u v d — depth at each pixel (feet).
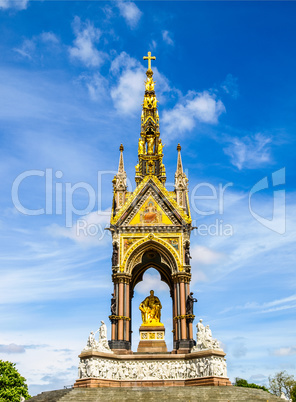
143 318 224.94
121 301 213.66
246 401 159.43
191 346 205.46
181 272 215.92
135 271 241.76
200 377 191.01
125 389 173.47
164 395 165.78
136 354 204.13
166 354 201.77
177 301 213.87
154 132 249.14
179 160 240.73
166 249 221.05
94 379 185.68
